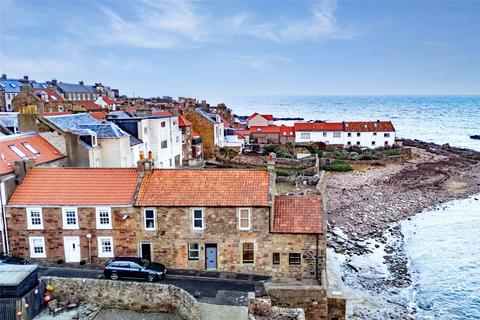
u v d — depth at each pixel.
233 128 116.12
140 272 32.53
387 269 44.12
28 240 35.81
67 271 34.28
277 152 96.19
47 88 124.94
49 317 28.67
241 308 29.02
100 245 35.59
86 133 47.97
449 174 89.25
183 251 35.12
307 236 33.75
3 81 125.38
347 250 48.00
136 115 68.31
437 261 46.88
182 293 29.30
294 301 30.88
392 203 68.12
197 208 34.38
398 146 114.00
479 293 39.84
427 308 36.88
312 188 66.06
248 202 33.94
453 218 62.12
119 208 34.91
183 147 76.19
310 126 117.25
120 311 30.22
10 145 42.12
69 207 35.12
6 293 27.47
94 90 152.25
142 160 37.12
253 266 34.69
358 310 35.41
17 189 36.44
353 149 110.38
